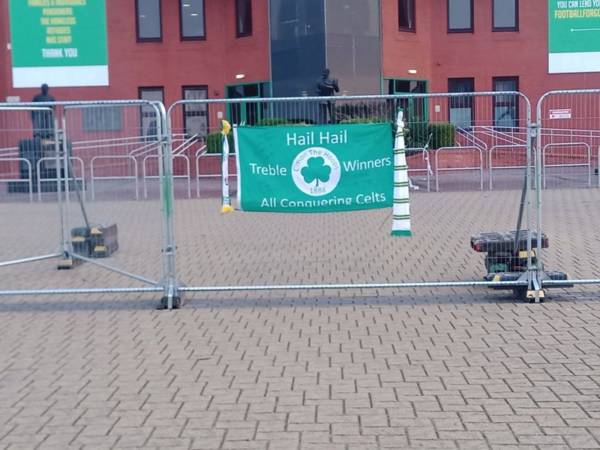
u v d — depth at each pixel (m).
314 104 10.54
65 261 11.30
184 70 30.17
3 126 11.23
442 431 5.38
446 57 30.36
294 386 6.35
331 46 27.00
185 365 6.96
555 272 9.31
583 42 30.16
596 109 14.52
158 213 10.33
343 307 9.00
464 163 15.34
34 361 7.19
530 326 7.98
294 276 10.61
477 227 14.16
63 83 29.55
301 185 8.89
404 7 29.19
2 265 10.80
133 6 29.97
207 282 10.31
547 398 5.95
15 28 29.11
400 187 8.88
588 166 18.08
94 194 10.88
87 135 10.72
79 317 8.76
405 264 11.30
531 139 8.98
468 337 7.64
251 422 5.62
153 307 9.14
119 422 5.69
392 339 7.64
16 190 13.63
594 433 5.29
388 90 28.47
